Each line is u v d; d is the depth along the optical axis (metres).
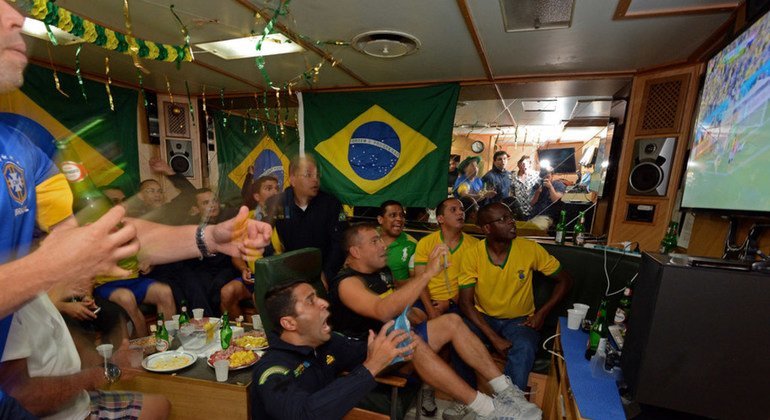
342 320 1.95
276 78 3.28
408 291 1.71
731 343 0.92
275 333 1.49
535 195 3.69
